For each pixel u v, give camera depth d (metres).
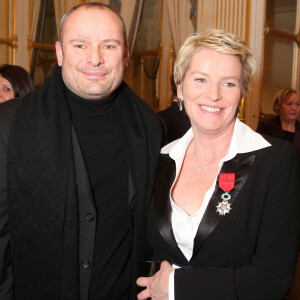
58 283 1.45
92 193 1.55
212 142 1.49
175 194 1.53
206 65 1.36
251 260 1.29
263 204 1.33
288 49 6.78
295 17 6.75
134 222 1.61
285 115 4.19
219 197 1.36
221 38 1.35
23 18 5.89
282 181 1.31
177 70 1.49
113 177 1.62
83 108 1.59
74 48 1.49
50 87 1.60
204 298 1.24
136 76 7.65
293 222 1.27
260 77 5.57
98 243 1.55
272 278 1.22
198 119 1.42
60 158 1.47
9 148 1.45
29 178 1.44
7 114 1.52
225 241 1.33
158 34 7.38
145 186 1.59
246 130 1.46
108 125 1.65
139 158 1.62
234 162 1.39
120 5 6.36
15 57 5.84
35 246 1.45
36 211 1.45
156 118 1.81
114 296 1.58
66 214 1.46
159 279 1.33
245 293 1.22
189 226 1.40
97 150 1.61
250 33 5.48
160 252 1.50
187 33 6.49
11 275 1.52
